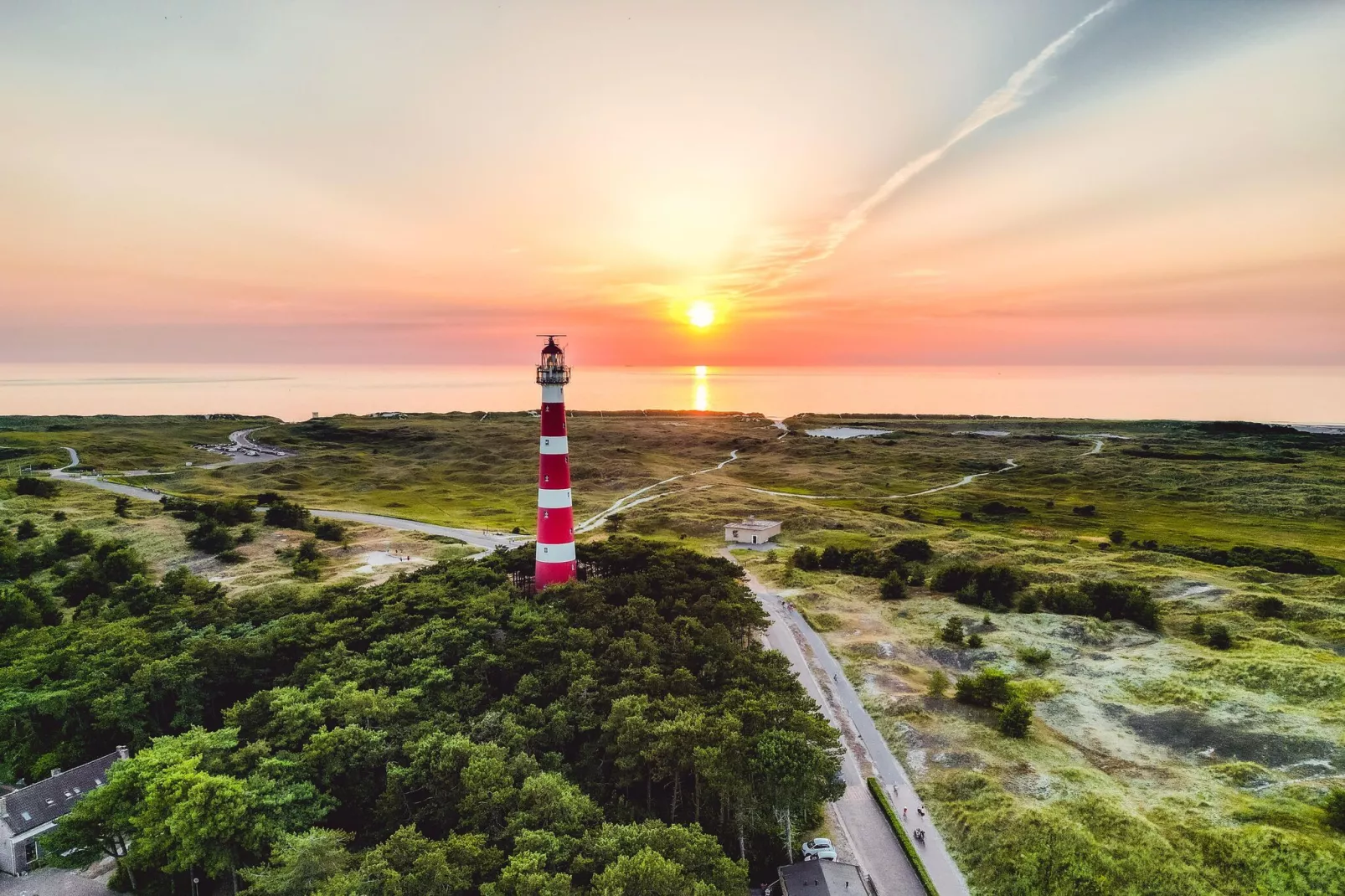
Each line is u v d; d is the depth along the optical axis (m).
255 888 41.25
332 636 76.19
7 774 65.06
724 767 52.44
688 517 180.38
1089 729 75.44
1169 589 114.00
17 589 103.19
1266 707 74.62
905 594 120.00
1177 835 56.94
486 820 48.44
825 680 88.62
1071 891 52.53
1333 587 110.31
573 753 61.56
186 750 54.16
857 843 58.72
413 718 60.50
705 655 72.31
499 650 72.88
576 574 99.00
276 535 152.00
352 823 53.66
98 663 71.69
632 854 43.78
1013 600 113.94
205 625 85.25
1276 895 50.19
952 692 84.69
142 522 150.75
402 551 148.88
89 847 52.06
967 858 57.59
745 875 44.84
